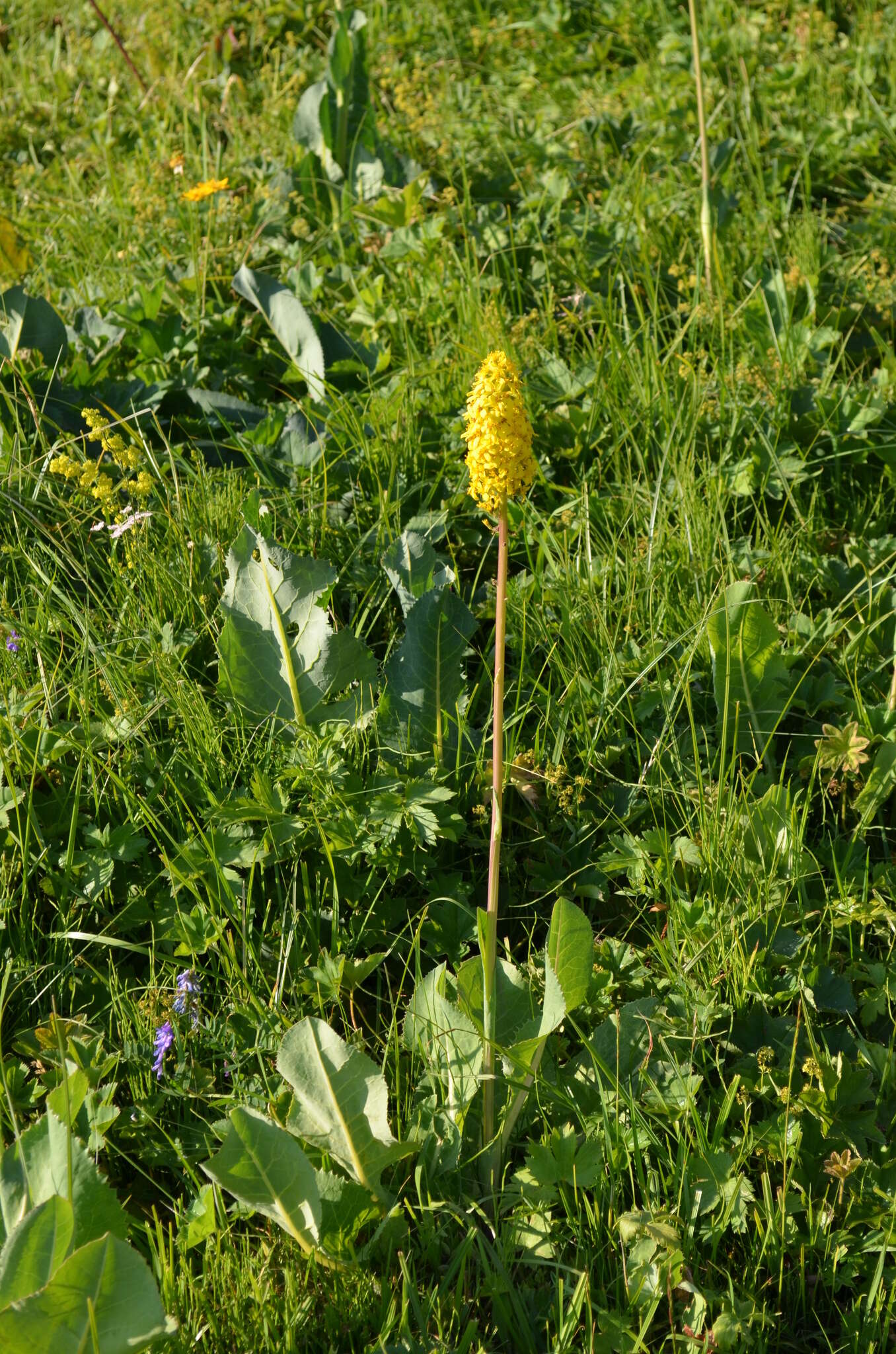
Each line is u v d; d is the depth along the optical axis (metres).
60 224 4.87
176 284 4.32
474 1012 2.08
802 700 2.86
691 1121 2.10
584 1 6.97
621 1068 2.17
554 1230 1.98
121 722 2.66
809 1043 2.25
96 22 7.10
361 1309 1.87
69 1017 2.32
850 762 2.65
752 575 3.13
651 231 4.51
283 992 2.31
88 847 2.51
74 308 4.27
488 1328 1.92
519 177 5.07
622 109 5.75
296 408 3.58
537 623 2.99
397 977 2.47
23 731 2.60
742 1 6.85
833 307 4.12
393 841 2.48
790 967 2.35
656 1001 2.23
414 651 2.68
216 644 2.73
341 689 2.70
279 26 6.68
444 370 3.75
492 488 1.83
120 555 3.16
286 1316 1.83
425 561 2.89
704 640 2.92
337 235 4.52
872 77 5.89
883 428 3.64
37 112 6.10
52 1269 1.64
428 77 6.14
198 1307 1.84
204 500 3.21
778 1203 2.00
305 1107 1.91
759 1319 1.87
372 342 3.96
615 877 2.62
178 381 3.79
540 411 3.67
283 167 5.17
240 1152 1.80
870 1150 2.12
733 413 3.61
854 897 2.49
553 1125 2.13
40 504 3.15
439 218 4.41
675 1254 1.88
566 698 2.81
